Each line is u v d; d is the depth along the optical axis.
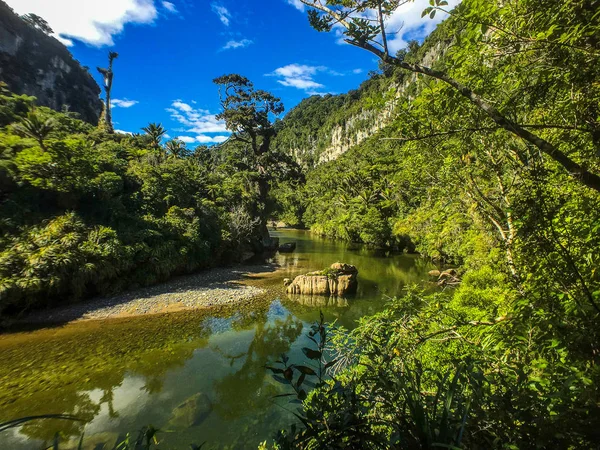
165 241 18.97
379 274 22.23
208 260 22.33
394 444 1.64
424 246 27.33
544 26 2.13
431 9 2.15
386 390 1.90
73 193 16.16
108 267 14.75
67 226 14.66
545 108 2.73
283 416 6.58
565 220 2.27
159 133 41.28
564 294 2.15
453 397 1.67
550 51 2.12
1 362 8.97
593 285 2.11
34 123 16.61
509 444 1.47
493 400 1.68
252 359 9.30
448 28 2.51
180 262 19.12
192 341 10.62
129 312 13.17
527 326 2.33
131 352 9.73
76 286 13.62
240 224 27.05
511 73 2.52
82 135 31.20
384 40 2.32
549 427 1.48
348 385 1.99
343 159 81.06
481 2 2.02
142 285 16.66
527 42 2.20
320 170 102.12
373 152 52.16
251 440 5.87
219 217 26.23
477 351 2.90
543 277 2.30
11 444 5.72
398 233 31.91
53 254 13.10
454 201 4.30
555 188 2.57
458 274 15.63
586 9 1.98
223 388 7.69
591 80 2.23
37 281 12.14
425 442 1.51
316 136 155.50
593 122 2.37
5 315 11.82
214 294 16.11
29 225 14.04
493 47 2.40
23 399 7.19
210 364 8.98
